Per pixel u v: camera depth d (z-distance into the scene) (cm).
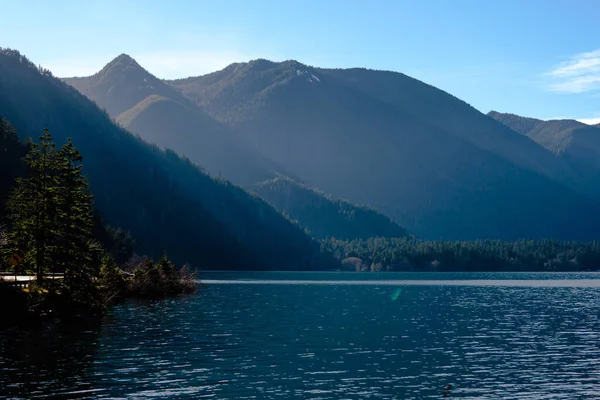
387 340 6019
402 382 4103
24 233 6962
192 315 8069
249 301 11150
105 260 9906
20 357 4638
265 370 4412
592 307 10381
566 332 6756
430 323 7625
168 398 3575
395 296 13438
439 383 4088
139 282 11069
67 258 7031
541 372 4462
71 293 7062
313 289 16262
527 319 8212
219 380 4056
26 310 6350
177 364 4534
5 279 7162
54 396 3534
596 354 5241
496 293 14850
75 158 7375
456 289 16888
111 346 5247
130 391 3697
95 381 3919
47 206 7000
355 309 9750
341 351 5294
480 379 4219
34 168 7150
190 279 12975
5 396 3512
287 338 6062
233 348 5341
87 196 7425
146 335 5984
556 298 12912
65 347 5122
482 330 6912
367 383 4066
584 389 3941
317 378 4184
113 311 8262
